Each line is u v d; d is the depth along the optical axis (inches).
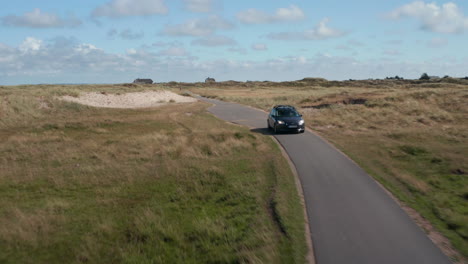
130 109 1450.5
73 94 1566.2
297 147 655.8
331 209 342.0
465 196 420.2
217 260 261.6
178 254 277.1
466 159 578.2
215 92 3646.7
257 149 651.5
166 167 535.8
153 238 302.4
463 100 1304.1
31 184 461.7
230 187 435.5
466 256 251.0
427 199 390.6
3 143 751.1
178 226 327.0
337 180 440.8
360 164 526.0
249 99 2185.0
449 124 970.1
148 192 430.6
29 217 335.0
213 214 357.4
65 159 608.1
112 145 725.9
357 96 1663.4
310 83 5044.3
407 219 317.1
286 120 819.4
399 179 460.4
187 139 767.7
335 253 252.8
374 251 255.9
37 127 956.6
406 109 1184.8
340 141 730.8
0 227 317.1
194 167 536.1
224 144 679.7
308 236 282.2
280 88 4493.1
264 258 246.1
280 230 295.3
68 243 293.6
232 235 298.4
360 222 309.9
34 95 1363.2
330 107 1365.7
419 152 636.1
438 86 3046.3
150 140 757.3
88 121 1038.4
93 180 475.5
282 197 372.8
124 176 494.3
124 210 370.3
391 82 4512.8
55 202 383.6
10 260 263.9
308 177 455.5
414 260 243.1
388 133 818.8
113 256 276.1
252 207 361.7
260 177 466.3
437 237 282.2
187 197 408.5
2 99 1201.4
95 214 359.3
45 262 262.7
